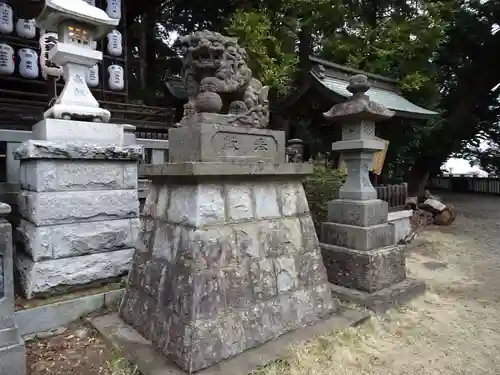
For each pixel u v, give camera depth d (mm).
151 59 15234
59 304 3816
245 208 3348
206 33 3424
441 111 11594
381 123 9484
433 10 11250
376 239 4715
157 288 3324
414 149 11961
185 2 12828
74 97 4492
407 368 3184
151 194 3775
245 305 3174
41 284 3906
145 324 3389
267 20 9859
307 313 3668
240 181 3334
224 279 3066
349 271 4707
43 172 3949
